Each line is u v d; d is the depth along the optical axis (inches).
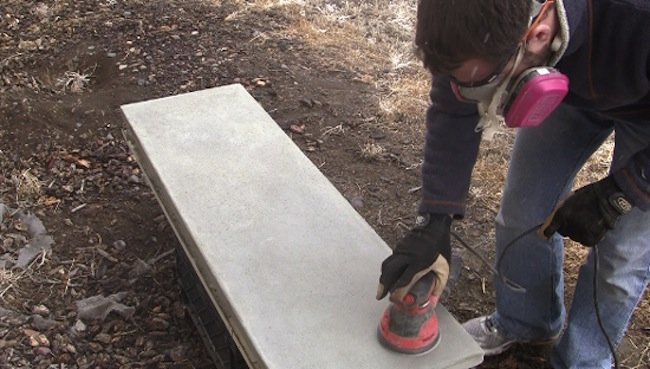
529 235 94.2
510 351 111.0
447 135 75.1
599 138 88.4
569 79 69.9
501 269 100.0
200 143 106.4
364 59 174.6
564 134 87.7
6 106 149.3
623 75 66.5
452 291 119.8
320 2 195.5
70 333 108.0
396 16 190.2
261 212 94.2
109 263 120.7
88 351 106.1
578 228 73.4
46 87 159.9
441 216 75.4
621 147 81.5
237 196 96.7
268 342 76.5
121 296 114.1
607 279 88.4
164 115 112.3
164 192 99.5
